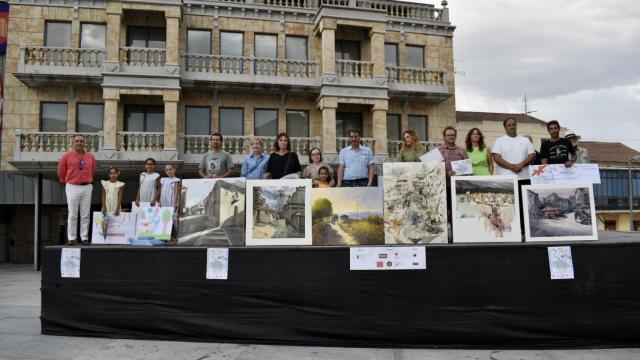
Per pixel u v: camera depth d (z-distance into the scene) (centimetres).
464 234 542
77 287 561
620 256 509
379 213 555
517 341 504
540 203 555
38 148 1734
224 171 793
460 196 551
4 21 1838
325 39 1919
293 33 2012
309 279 524
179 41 1897
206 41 1950
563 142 718
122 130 1838
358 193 560
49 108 1820
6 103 1777
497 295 508
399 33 2125
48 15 1805
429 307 511
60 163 743
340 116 2067
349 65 1978
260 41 1994
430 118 2158
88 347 516
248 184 566
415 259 513
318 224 555
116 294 554
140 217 604
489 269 511
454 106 2184
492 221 545
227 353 493
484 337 504
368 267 516
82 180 740
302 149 1933
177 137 1797
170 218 593
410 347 512
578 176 598
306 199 560
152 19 1872
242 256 536
